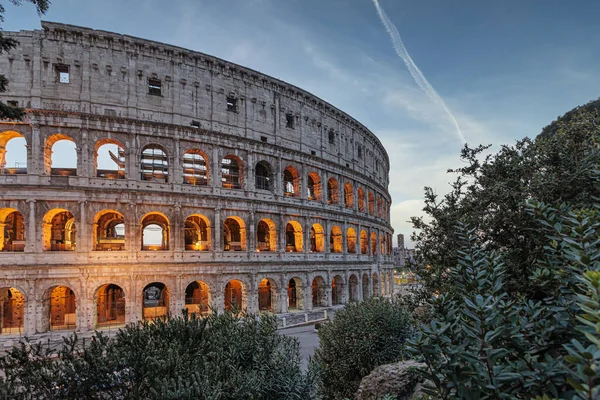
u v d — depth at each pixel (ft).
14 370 60.64
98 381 54.70
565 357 20.88
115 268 176.86
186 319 71.87
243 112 222.07
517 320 31.86
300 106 251.60
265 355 67.21
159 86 200.54
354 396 84.07
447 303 37.06
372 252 321.73
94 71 184.65
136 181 186.39
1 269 162.20
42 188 169.27
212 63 212.43
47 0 77.71
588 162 58.65
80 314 169.17
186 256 192.34
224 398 53.11
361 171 305.73
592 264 28.25
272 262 216.54
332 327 95.20
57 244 194.59
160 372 54.65
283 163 234.79
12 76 173.37
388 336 88.99
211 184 204.23
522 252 64.44
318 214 246.88
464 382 28.60
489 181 76.28
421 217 85.40
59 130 177.06
